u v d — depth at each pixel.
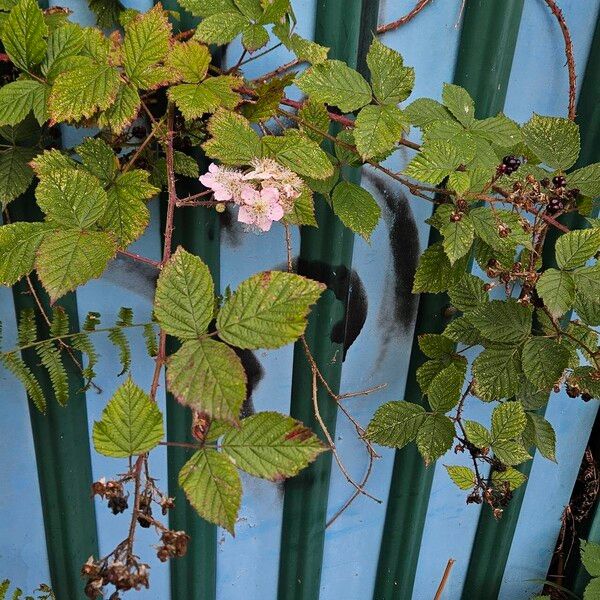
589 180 1.04
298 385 1.19
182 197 1.08
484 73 1.10
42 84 0.93
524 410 1.13
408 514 1.34
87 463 1.18
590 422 1.39
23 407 1.14
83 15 1.01
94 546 1.22
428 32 1.09
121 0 1.01
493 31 1.08
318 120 1.01
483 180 1.00
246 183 0.95
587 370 1.09
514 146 1.07
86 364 1.13
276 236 1.13
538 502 1.45
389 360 1.22
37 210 1.05
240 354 1.16
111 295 1.11
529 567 1.54
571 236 1.00
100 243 0.90
